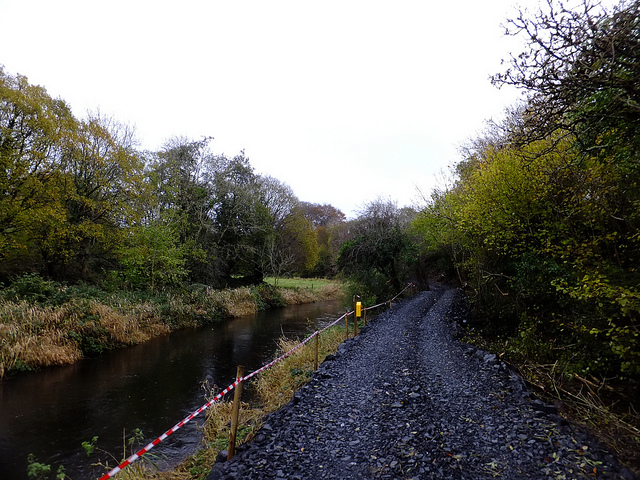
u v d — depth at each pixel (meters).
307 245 38.16
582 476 3.25
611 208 5.78
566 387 6.17
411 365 7.50
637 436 4.30
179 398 7.96
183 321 16.55
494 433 4.21
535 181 7.14
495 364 6.84
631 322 5.11
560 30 3.98
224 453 4.23
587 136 4.93
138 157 20.25
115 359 11.14
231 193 26.77
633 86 3.67
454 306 15.46
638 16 3.47
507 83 4.62
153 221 18.64
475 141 17.22
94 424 6.64
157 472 4.82
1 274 15.25
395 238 21.00
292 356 9.69
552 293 7.87
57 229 15.30
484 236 10.18
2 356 9.15
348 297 21.78
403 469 3.57
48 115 14.88
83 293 13.66
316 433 4.45
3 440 5.98
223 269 27.53
